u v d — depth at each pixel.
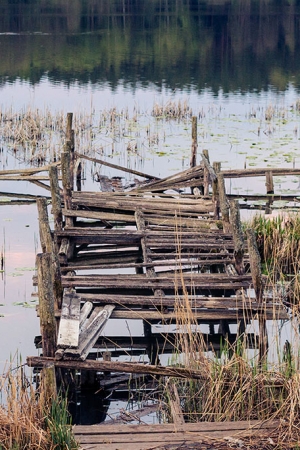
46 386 7.67
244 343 8.92
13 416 7.22
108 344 10.45
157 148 24.53
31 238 15.73
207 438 7.20
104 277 11.27
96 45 50.38
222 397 7.98
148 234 13.51
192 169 18.31
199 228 14.19
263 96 35.41
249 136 26.56
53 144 24.14
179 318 9.41
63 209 15.09
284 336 10.65
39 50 47.47
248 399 8.03
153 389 9.16
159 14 68.94
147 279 11.23
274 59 47.12
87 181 20.78
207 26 61.56
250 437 7.21
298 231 14.27
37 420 7.27
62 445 6.96
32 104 31.64
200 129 27.75
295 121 29.56
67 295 10.04
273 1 83.00
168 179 18.16
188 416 8.12
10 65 42.88
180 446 7.05
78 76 40.50
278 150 24.09
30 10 69.56
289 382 7.92
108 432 7.36
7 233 16.11
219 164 15.02
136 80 39.53
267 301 10.58
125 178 20.75
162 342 10.48
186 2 81.25
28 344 10.48
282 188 20.19
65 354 8.20
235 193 19.69
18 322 11.32
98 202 15.70
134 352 10.18
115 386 9.28
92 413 8.66
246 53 49.31
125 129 27.39
